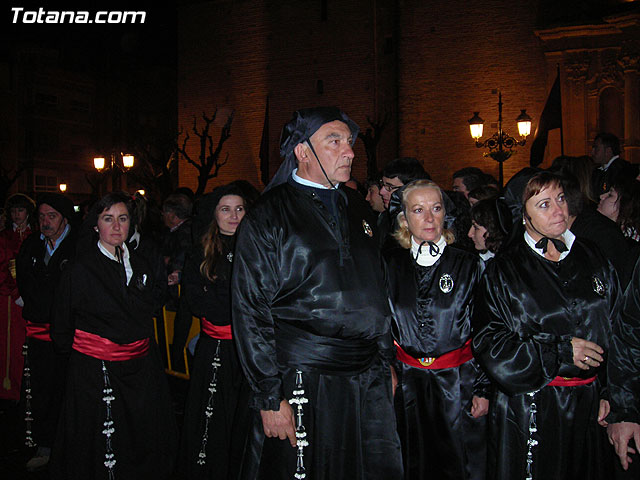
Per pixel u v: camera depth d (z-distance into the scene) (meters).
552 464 2.83
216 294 4.18
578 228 3.58
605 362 2.84
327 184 2.95
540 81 19.23
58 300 3.81
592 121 18.23
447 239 3.57
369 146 17.19
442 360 3.42
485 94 19.91
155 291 4.36
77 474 3.75
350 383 2.86
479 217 3.74
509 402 2.92
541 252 2.91
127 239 4.09
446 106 20.44
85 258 3.83
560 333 2.82
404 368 3.49
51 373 4.81
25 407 4.86
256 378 2.76
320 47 22.80
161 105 37.62
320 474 2.81
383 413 2.97
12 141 33.34
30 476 4.62
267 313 2.82
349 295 2.82
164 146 21.52
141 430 3.93
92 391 3.78
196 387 4.23
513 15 19.56
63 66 36.25
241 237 2.86
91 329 3.81
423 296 3.42
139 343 3.95
